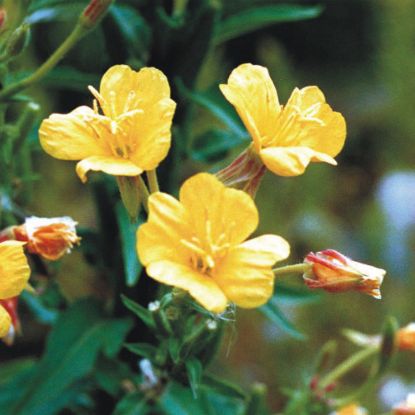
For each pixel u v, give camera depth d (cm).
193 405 79
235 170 68
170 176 78
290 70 153
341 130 68
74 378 77
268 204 136
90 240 81
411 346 79
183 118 80
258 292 64
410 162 149
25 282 66
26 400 76
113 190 79
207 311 67
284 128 67
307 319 133
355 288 67
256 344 133
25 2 74
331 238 140
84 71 113
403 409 77
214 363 130
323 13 176
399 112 147
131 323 79
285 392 81
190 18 79
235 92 67
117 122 66
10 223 78
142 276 79
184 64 79
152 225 65
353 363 80
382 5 149
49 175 134
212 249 64
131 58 79
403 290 139
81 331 78
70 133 66
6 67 74
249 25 81
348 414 80
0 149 77
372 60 165
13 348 130
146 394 78
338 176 164
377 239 142
